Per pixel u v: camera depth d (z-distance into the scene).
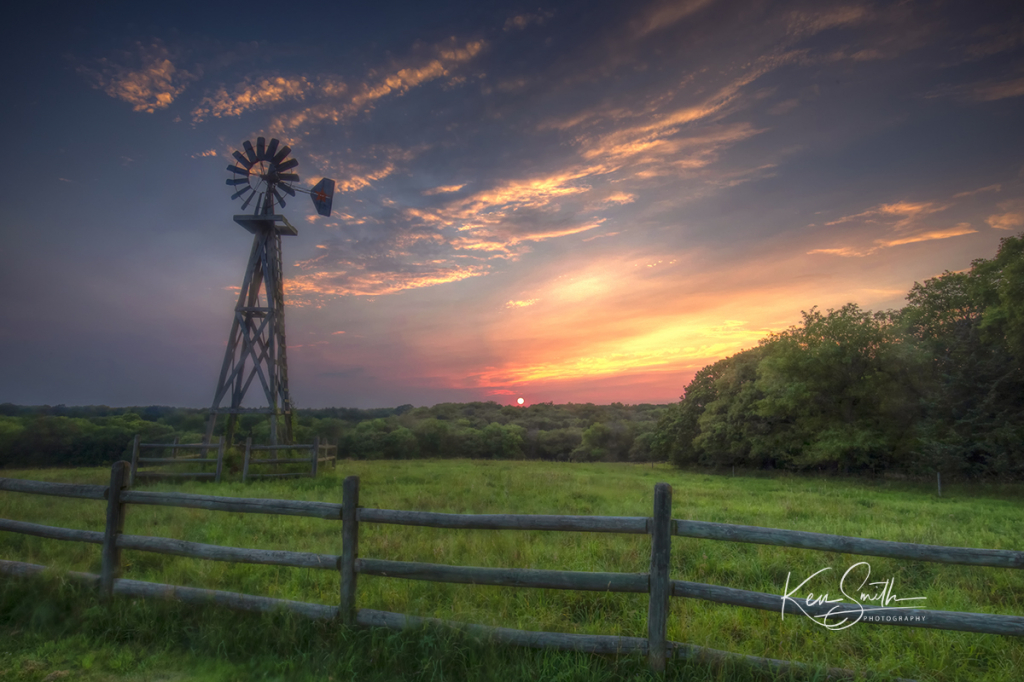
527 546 7.33
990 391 25.06
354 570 4.70
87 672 4.19
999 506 16.89
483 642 4.25
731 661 3.99
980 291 27.11
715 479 29.31
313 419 69.19
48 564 5.98
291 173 21.48
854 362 30.88
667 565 4.13
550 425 95.81
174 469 17.75
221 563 6.50
